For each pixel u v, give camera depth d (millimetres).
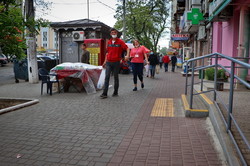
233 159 3277
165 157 3670
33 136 4605
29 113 6219
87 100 7762
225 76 9336
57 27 18016
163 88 10609
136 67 9734
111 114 6043
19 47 5965
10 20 5590
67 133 4742
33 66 12492
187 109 5711
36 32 6539
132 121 5457
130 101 7594
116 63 8258
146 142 4250
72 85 9445
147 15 36688
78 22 18594
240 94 7297
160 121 5422
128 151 3904
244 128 4250
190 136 4488
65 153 3869
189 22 17406
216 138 4328
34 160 3650
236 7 9742
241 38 8664
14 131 4887
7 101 7625
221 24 13383
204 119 5508
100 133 4723
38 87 11016
